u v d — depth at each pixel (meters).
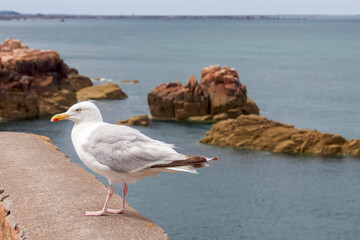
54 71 69.69
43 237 5.46
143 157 5.79
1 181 7.32
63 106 66.06
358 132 56.22
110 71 122.25
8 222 6.01
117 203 6.89
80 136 6.23
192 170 5.57
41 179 7.44
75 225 5.81
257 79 110.88
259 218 29.97
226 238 26.69
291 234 27.59
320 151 44.50
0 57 67.44
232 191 34.25
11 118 58.69
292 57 176.88
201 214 30.11
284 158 43.09
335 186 36.12
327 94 88.00
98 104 70.50
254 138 46.84
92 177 7.93
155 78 109.31
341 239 27.36
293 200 32.69
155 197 32.53
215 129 48.91
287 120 63.53
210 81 63.69
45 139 10.39
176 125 57.97
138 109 67.81
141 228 5.90
